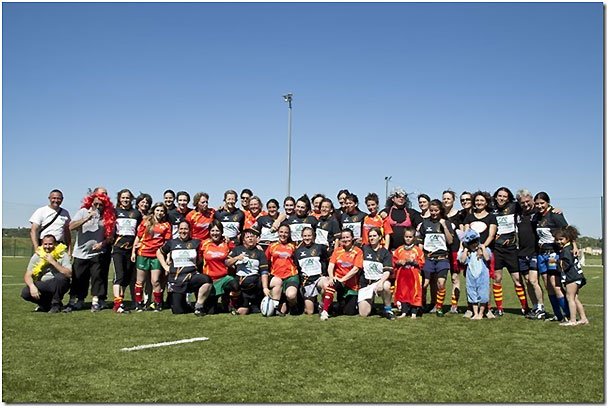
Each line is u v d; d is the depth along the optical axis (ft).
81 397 15.75
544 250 30.27
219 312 32.71
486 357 20.81
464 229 32.65
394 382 17.39
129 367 18.95
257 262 32.35
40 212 33.32
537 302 31.22
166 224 34.09
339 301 32.50
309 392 16.31
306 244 32.86
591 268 94.53
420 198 34.60
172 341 23.48
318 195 37.06
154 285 33.42
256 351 21.54
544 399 15.92
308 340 23.84
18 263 96.63
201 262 32.76
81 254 32.89
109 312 32.30
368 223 34.50
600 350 22.16
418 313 32.45
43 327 26.73
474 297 30.63
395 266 31.91
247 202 38.50
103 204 33.19
